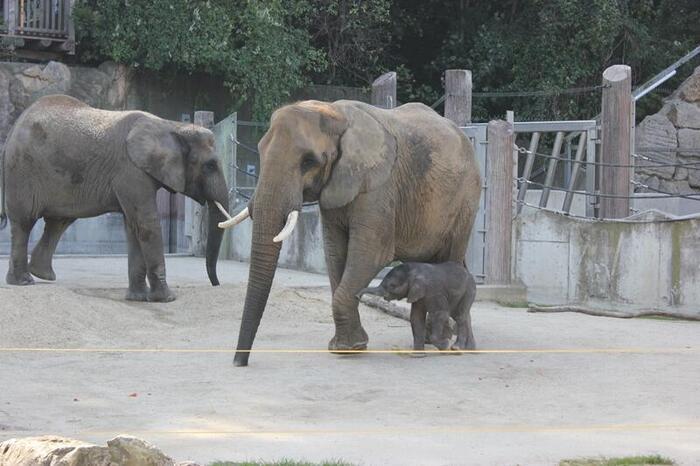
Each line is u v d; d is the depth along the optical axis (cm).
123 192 1620
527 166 2148
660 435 905
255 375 1154
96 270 2078
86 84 2870
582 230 1831
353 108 1243
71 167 1639
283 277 2048
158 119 1664
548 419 967
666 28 3512
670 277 1730
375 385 1109
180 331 1455
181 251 2706
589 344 1379
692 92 2708
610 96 1989
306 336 1413
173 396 1050
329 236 1290
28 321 1409
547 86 3164
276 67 2964
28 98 2744
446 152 1312
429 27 3606
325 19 3262
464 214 1350
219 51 2877
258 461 786
